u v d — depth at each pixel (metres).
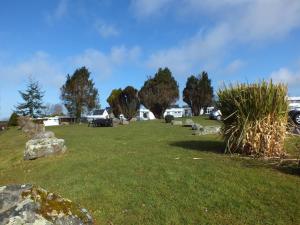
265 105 11.63
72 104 76.88
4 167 16.62
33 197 6.27
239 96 12.27
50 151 16.81
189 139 20.28
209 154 12.93
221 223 7.27
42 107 75.19
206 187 9.04
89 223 6.53
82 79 76.75
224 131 12.98
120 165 12.38
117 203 8.68
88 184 10.35
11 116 63.62
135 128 36.47
